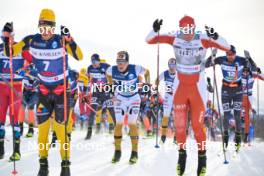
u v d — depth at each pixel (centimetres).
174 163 1034
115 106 1083
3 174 885
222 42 854
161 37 884
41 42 826
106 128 1905
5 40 877
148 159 1088
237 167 1007
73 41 829
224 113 1322
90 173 916
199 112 848
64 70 816
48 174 842
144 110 1742
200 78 858
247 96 1473
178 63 865
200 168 835
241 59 1334
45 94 824
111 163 1037
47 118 826
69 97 839
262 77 1570
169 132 1892
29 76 1403
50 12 828
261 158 1138
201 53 858
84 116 2030
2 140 1041
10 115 1030
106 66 1702
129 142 1452
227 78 1326
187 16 864
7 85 1033
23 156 1091
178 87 862
